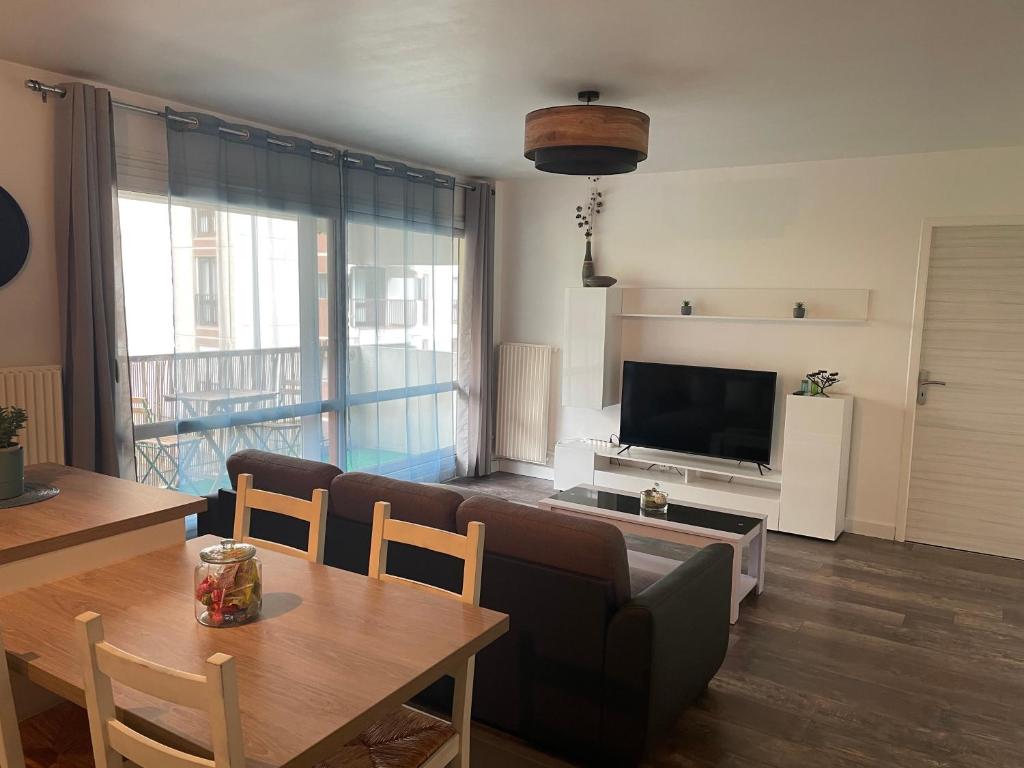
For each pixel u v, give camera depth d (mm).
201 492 4301
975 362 4773
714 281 5625
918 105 3707
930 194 4812
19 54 3227
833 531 4953
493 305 6555
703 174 5594
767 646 3420
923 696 2998
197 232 4133
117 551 2057
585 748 2436
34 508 2152
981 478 4809
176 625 1669
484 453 6484
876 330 5039
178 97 3902
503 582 2525
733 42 2861
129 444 3822
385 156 5402
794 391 5336
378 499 2811
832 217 5137
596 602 2354
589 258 6008
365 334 5293
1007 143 4500
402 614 1765
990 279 4691
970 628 3654
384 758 1681
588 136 3332
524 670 2521
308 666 1503
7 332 3479
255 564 1718
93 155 3543
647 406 5781
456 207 6145
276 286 4605
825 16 2580
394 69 3301
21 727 1853
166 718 1336
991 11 2502
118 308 3740
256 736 1264
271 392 4633
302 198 4680
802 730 2738
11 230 3430
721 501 5316
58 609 1737
